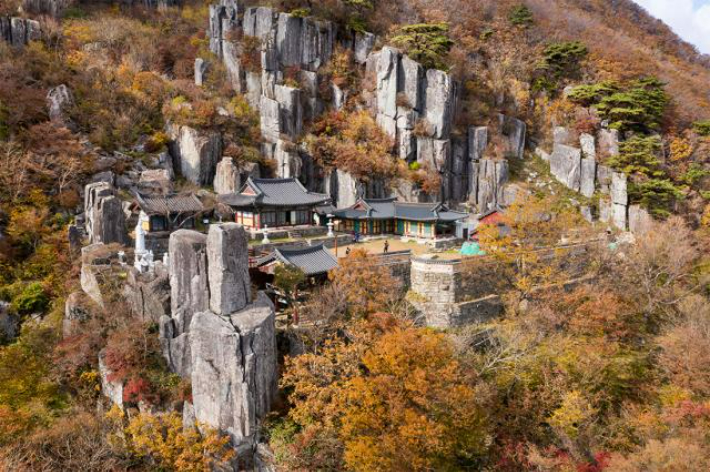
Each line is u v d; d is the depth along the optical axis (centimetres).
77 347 3478
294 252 4147
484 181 7600
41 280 4334
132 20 8538
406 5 9162
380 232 6450
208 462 2967
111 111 6494
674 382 3772
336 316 3725
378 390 2955
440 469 3014
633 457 2911
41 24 7356
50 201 5150
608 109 8062
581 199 7475
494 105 8494
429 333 3525
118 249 4162
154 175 5922
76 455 2955
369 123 7431
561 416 3281
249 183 5644
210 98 7262
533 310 4238
